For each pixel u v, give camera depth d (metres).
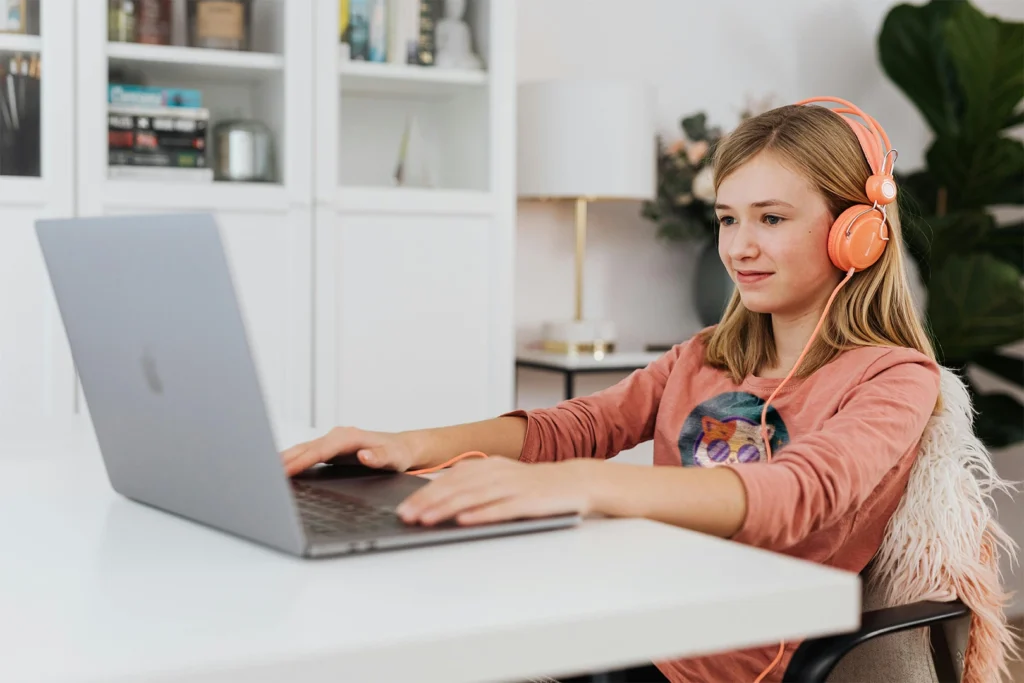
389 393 2.70
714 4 3.42
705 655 1.08
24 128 2.35
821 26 3.56
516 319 3.23
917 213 3.21
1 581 0.66
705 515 0.82
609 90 2.87
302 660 0.53
